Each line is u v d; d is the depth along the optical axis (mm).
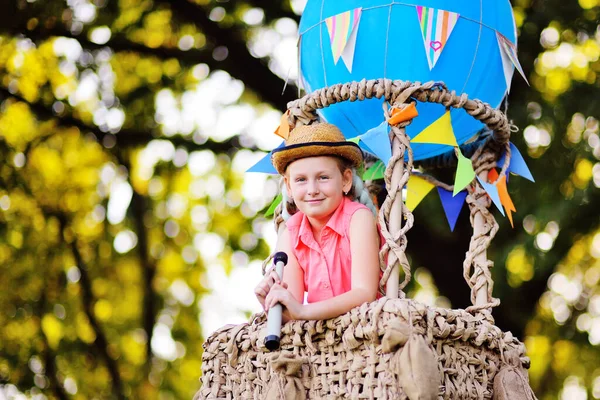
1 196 10211
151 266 10453
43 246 10375
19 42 9875
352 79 4078
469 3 4039
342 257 3914
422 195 4668
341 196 3961
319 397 3584
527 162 8516
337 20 4043
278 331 3613
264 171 4430
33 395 10188
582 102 8391
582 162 8766
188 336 10766
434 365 3328
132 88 10016
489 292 4281
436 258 8977
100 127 9953
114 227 10547
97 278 10602
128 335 10758
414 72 3988
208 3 9555
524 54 8641
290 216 4230
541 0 8719
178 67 9906
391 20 3961
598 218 8500
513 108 8453
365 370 3475
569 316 10055
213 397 3928
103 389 10414
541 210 8258
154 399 10500
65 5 9562
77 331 10406
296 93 9445
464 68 4043
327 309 3615
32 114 10273
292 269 4023
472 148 4512
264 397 3674
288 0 9688
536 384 10242
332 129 3930
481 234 4375
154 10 9586
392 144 3934
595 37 8750
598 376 10211
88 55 9773
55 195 10422
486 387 3715
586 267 10070
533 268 8711
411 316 3414
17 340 10242
